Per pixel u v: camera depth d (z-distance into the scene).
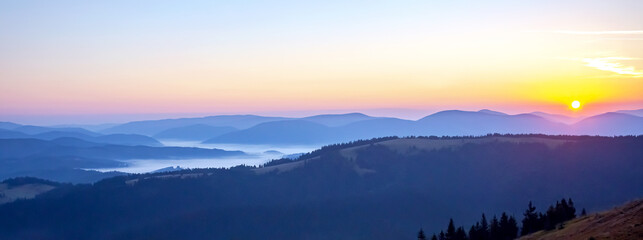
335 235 194.00
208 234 197.50
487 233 87.69
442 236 91.81
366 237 191.62
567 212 78.62
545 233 71.31
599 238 51.97
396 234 191.00
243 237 193.25
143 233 199.62
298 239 192.38
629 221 54.41
